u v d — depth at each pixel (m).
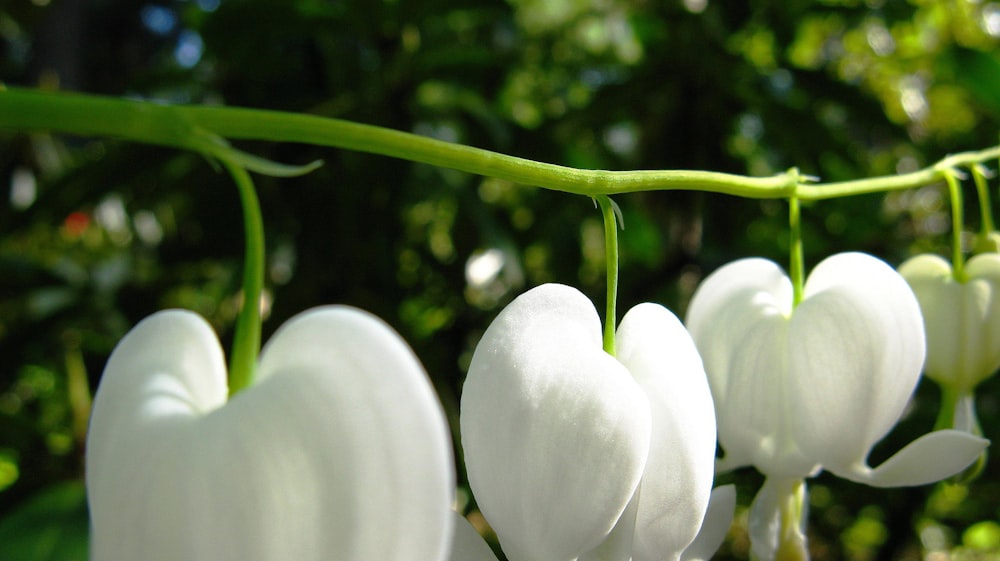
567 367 0.13
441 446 0.11
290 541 0.11
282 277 0.28
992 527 0.46
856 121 0.32
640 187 0.14
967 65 0.29
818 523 0.40
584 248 0.36
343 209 0.27
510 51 0.31
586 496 0.13
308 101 0.27
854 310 0.15
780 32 0.31
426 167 0.28
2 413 0.26
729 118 0.31
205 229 0.28
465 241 0.30
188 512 0.11
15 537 0.19
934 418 0.28
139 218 0.34
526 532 0.13
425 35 0.29
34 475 0.26
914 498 0.32
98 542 0.11
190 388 0.12
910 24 0.39
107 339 0.29
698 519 0.14
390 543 0.11
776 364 0.15
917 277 0.18
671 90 0.31
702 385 0.14
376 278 0.27
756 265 0.16
